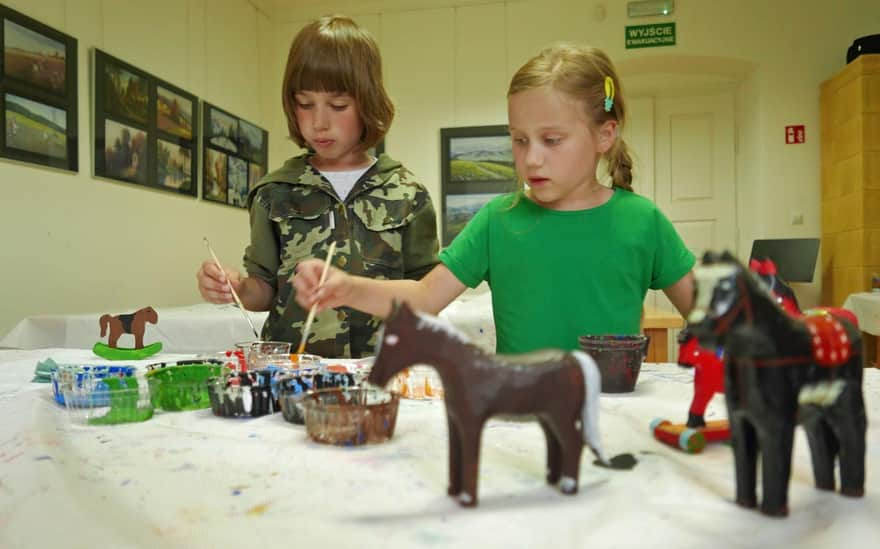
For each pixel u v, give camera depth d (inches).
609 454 22.8
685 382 36.8
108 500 18.7
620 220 35.8
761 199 145.8
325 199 53.9
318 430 24.7
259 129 151.3
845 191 130.2
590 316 35.7
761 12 143.0
